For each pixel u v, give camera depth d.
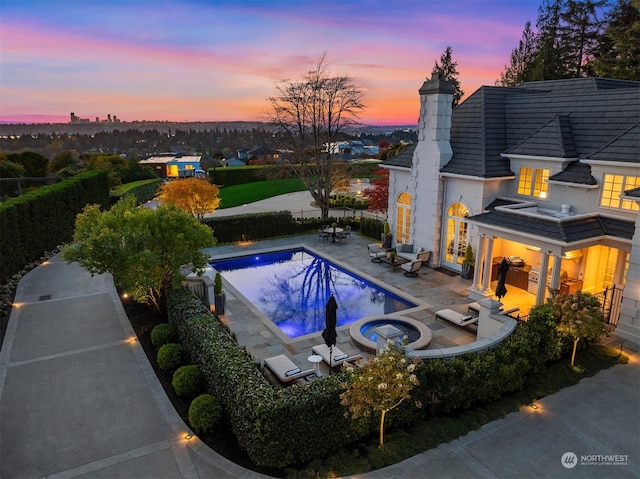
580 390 11.05
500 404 10.37
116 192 39.78
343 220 30.45
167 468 8.27
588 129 17.52
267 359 11.59
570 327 11.38
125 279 13.45
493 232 16.67
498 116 20.91
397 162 23.44
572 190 16.73
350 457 8.45
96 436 9.20
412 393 9.34
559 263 14.69
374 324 15.16
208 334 11.13
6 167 41.38
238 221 27.06
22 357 12.54
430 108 20.19
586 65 43.41
